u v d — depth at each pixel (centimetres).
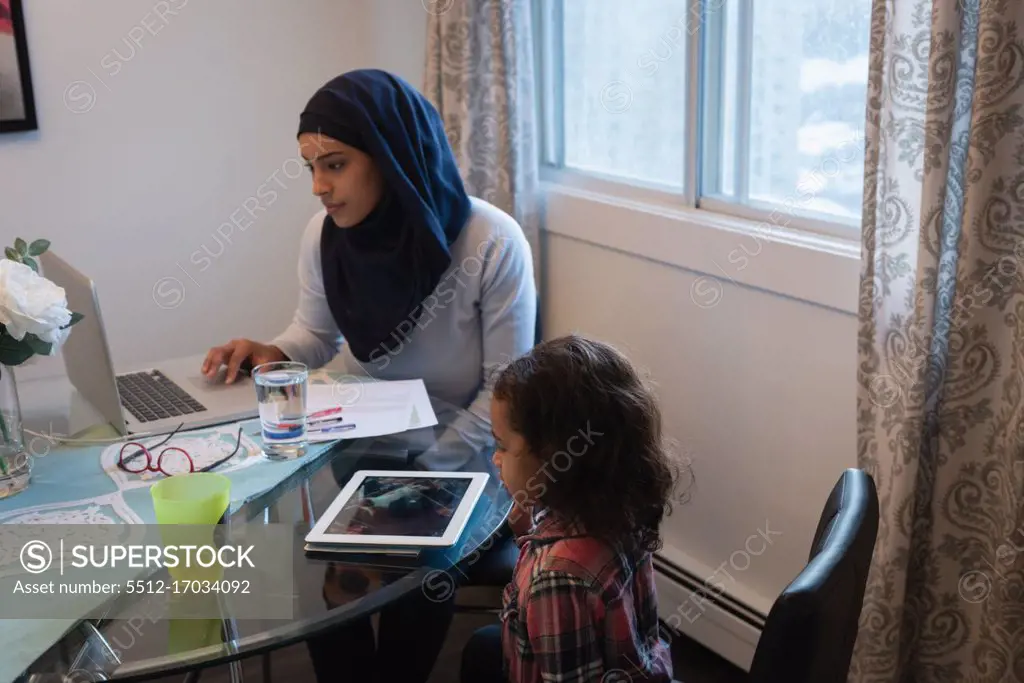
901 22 153
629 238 226
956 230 153
